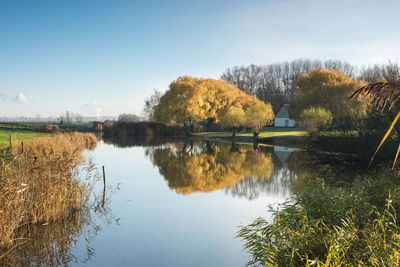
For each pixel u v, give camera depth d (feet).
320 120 72.38
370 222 16.28
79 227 25.63
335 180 36.22
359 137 44.98
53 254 20.76
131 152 86.74
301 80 150.82
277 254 14.57
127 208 31.40
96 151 88.79
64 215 27.61
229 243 22.74
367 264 12.60
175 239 23.53
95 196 33.22
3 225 21.22
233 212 30.14
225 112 162.91
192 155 78.89
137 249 21.71
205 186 42.34
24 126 167.63
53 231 24.58
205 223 27.12
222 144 109.50
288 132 127.54
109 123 180.24
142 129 176.76
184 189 40.55
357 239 14.24
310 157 57.93
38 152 43.24
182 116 158.61
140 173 53.01
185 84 159.74
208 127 187.42
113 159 71.10
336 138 55.57
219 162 65.16
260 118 111.86
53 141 53.83
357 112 49.98
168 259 20.11
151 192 38.81
